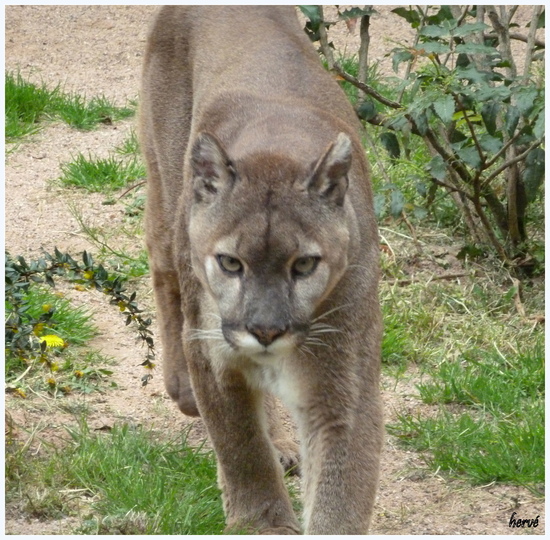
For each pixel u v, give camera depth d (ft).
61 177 43.04
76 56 56.13
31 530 22.85
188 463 26.12
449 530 23.70
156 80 29.60
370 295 21.97
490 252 37.19
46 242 38.29
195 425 28.55
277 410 28.04
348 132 23.95
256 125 23.03
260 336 19.85
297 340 20.20
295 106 23.75
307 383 21.53
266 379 22.12
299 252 19.95
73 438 26.45
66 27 59.41
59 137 47.21
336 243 20.48
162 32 29.71
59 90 50.78
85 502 24.17
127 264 37.11
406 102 42.96
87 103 50.26
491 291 35.60
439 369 31.09
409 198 39.63
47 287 34.55
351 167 22.89
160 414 28.94
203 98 26.63
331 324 21.20
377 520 24.16
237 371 22.02
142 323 26.96
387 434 27.96
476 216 38.58
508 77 38.11
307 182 20.36
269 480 23.06
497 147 34.53
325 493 21.52
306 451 22.03
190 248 22.35
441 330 33.42
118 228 39.78
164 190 29.12
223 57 27.25
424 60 48.55
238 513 23.02
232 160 20.75
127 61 55.88
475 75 33.65
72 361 30.94
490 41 39.09
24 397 28.37
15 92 47.91
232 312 20.33
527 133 34.53
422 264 37.19
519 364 31.24
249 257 19.95
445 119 32.96
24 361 29.19
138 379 30.66
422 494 25.34
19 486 24.29
